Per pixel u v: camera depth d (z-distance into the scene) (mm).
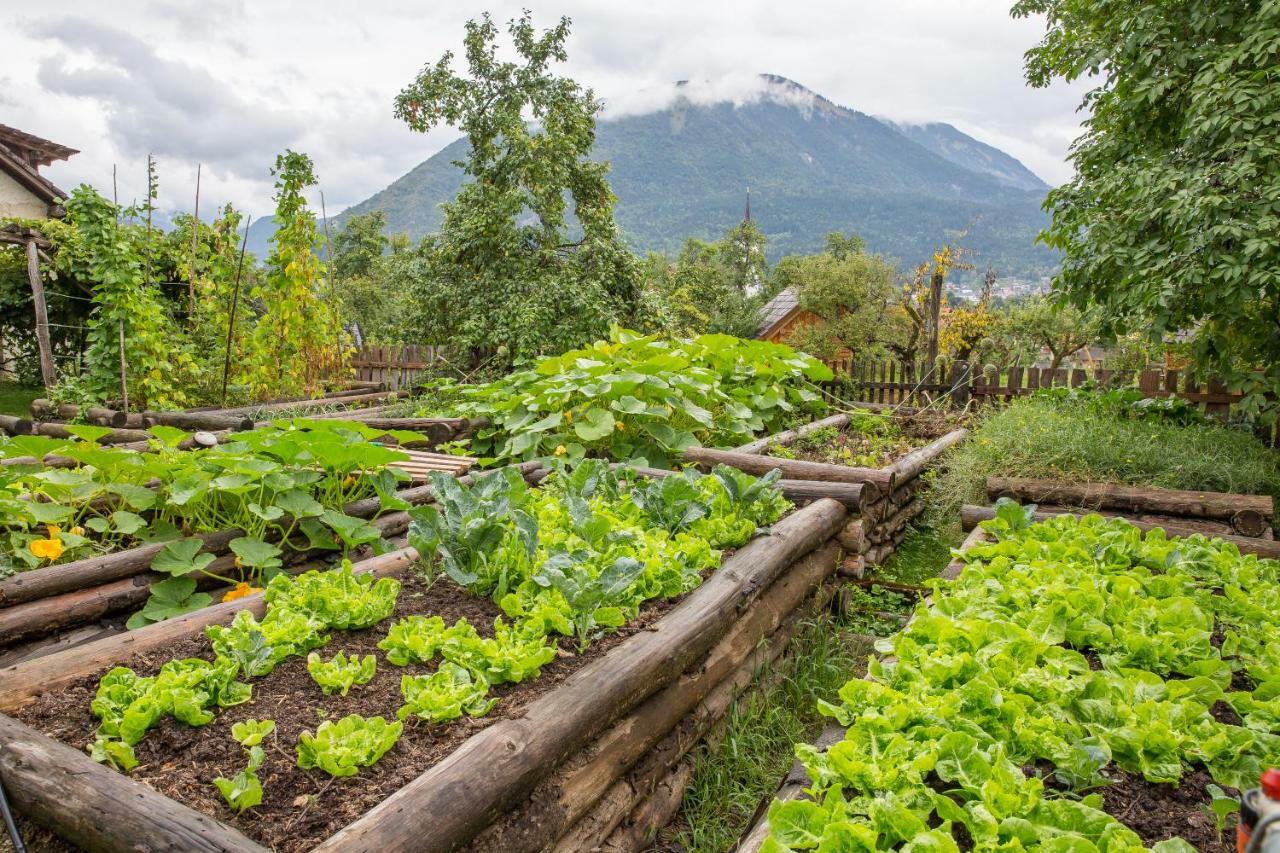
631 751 2250
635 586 2750
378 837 1470
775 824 1527
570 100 12391
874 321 19281
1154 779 1732
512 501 3336
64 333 12375
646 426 6039
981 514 4434
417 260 12805
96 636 2975
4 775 1627
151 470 3586
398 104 12195
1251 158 4859
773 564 3207
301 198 8461
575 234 12922
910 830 1447
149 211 8094
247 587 3197
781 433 7000
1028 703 1934
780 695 3312
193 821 1493
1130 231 5488
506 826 1782
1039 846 1399
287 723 1943
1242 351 5941
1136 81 5883
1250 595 2920
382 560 3025
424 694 1962
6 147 14211
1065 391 7961
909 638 2309
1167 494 4727
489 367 11016
